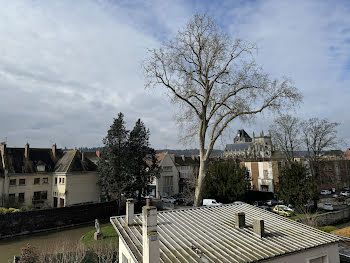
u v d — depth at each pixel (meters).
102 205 35.59
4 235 26.47
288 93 20.73
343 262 13.29
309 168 40.06
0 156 35.59
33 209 31.48
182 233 10.42
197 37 22.12
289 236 10.80
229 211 14.09
